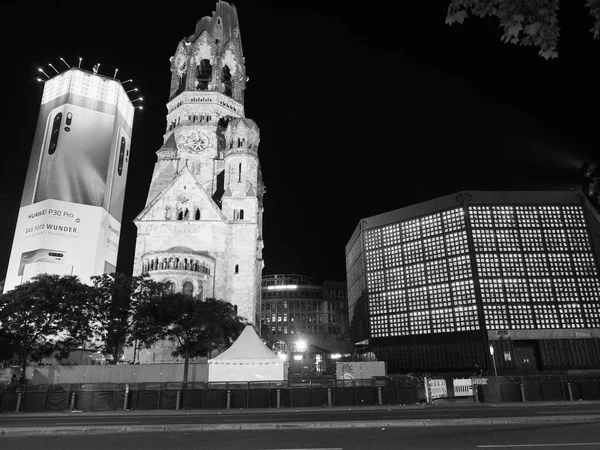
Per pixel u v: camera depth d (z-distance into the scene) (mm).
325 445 16469
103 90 85750
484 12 9922
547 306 102312
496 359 98438
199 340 61219
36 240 74312
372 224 130125
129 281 61750
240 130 106688
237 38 137750
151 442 17891
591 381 34344
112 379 52469
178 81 128000
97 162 81375
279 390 33406
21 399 32281
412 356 112125
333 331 181625
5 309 51000
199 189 99062
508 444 15914
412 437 17875
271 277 199125
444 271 111500
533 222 108750
